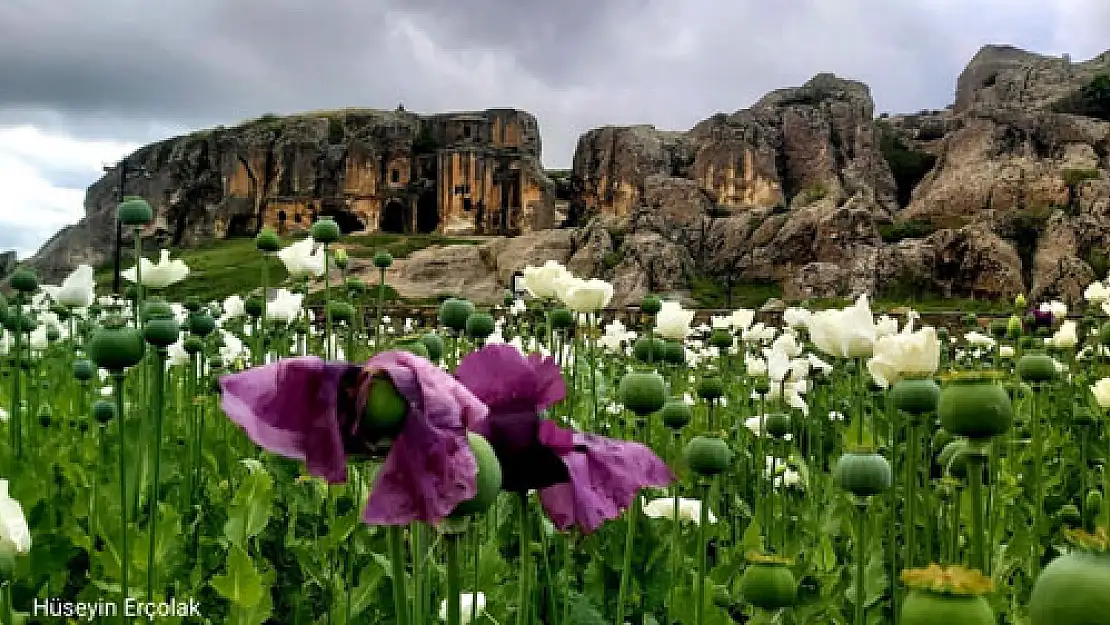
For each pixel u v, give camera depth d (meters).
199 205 118.94
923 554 3.84
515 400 1.83
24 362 6.73
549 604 3.57
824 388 7.85
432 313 30.09
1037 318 9.48
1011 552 3.51
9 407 5.99
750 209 82.81
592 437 1.90
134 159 135.88
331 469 1.38
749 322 8.34
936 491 3.76
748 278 75.38
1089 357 9.86
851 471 2.48
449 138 109.69
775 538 4.39
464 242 95.12
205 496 4.49
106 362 2.88
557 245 73.31
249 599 2.82
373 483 1.39
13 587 3.21
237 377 1.39
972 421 2.17
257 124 119.25
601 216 78.81
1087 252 65.19
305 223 106.69
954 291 65.88
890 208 87.12
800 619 3.21
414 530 2.01
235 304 7.05
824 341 4.00
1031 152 77.00
